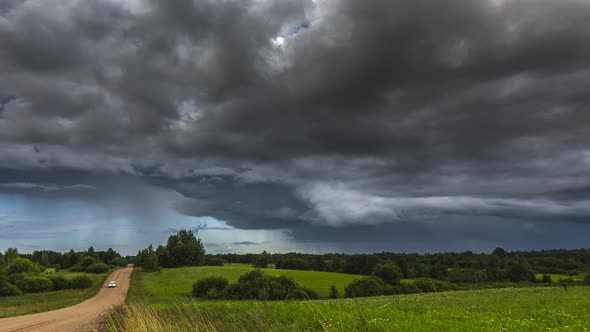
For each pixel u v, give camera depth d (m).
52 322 28.70
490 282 63.53
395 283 67.75
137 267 196.25
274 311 17.27
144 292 79.06
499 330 12.22
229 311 20.95
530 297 33.06
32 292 89.31
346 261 116.50
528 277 74.00
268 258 147.38
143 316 17.09
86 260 167.75
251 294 54.25
